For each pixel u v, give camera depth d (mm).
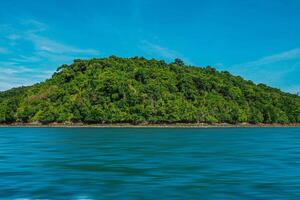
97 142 77000
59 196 24516
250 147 64438
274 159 45344
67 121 190500
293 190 26234
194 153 53219
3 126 195500
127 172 34812
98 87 198000
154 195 24719
